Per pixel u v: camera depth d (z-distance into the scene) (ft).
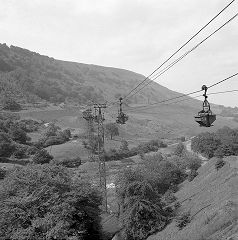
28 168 148.05
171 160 244.83
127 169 149.28
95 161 349.61
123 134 576.61
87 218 138.82
